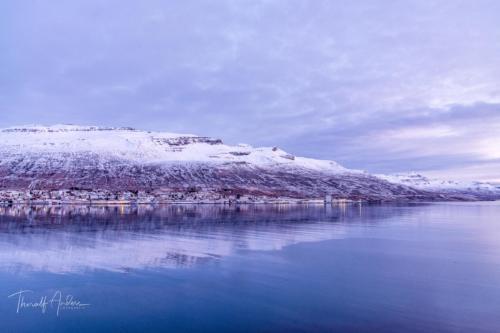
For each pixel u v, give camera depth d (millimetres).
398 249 32250
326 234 42781
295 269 24094
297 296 18328
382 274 22906
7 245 31938
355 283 20750
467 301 17578
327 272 23266
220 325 14727
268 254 29281
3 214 68562
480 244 35531
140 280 21062
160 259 26781
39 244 32562
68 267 24016
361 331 14117
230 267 24438
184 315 15852
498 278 21938
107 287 19719
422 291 19172
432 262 26594
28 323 15055
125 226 48969
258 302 17453
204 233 42062
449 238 39938
